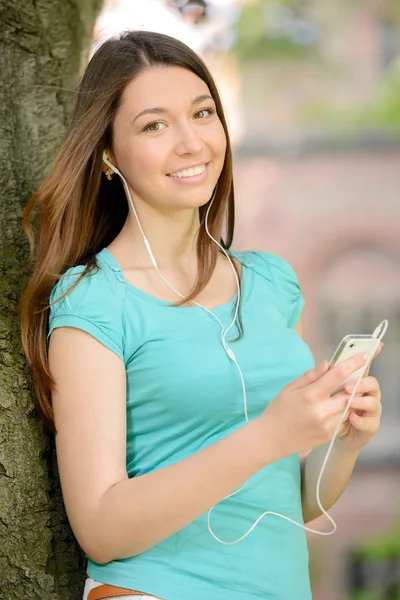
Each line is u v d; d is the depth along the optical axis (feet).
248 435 8.50
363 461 55.11
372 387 8.92
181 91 9.95
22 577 10.10
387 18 60.64
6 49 12.19
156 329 9.65
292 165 59.16
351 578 53.06
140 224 10.32
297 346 10.26
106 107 10.10
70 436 9.17
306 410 8.34
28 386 10.29
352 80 60.39
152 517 8.62
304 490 10.69
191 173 9.98
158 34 10.28
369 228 59.06
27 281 11.14
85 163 10.27
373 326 59.77
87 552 9.09
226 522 9.38
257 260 10.98
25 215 10.60
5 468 10.08
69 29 13.01
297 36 59.67
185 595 9.04
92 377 9.27
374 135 58.70
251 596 9.29
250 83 59.88
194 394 9.49
